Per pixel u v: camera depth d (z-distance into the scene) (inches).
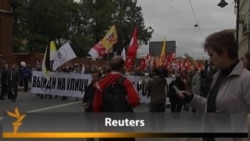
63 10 2822.3
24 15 2765.7
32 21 2773.1
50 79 1043.9
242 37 2032.5
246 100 134.6
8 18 2018.9
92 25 3523.6
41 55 2188.7
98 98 245.1
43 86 1053.2
